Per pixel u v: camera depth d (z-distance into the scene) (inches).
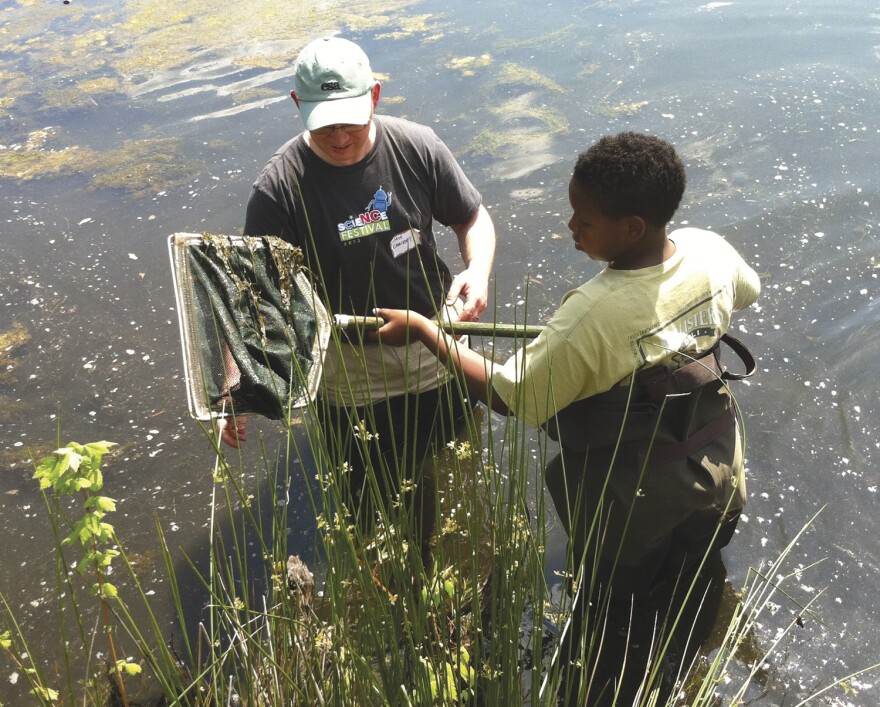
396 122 132.1
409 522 98.3
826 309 177.6
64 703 116.0
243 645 100.0
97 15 378.0
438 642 97.3
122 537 147.0
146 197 238.2
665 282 95.3
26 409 176.1
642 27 307.4
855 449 145.6
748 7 313.6
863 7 303.7
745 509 136.6
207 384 105.0
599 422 102.5
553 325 96.3
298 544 141.2
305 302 111.2
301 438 163.9
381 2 356.5
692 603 121.2
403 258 133.4
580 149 238.7
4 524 151.6
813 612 119.5
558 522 137.3
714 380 104.3
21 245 224.2
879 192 210.7
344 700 93.0
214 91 294.5
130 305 201.8
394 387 145.3
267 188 126.4
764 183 219.3
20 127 284.2
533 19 323.9
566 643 116.6
